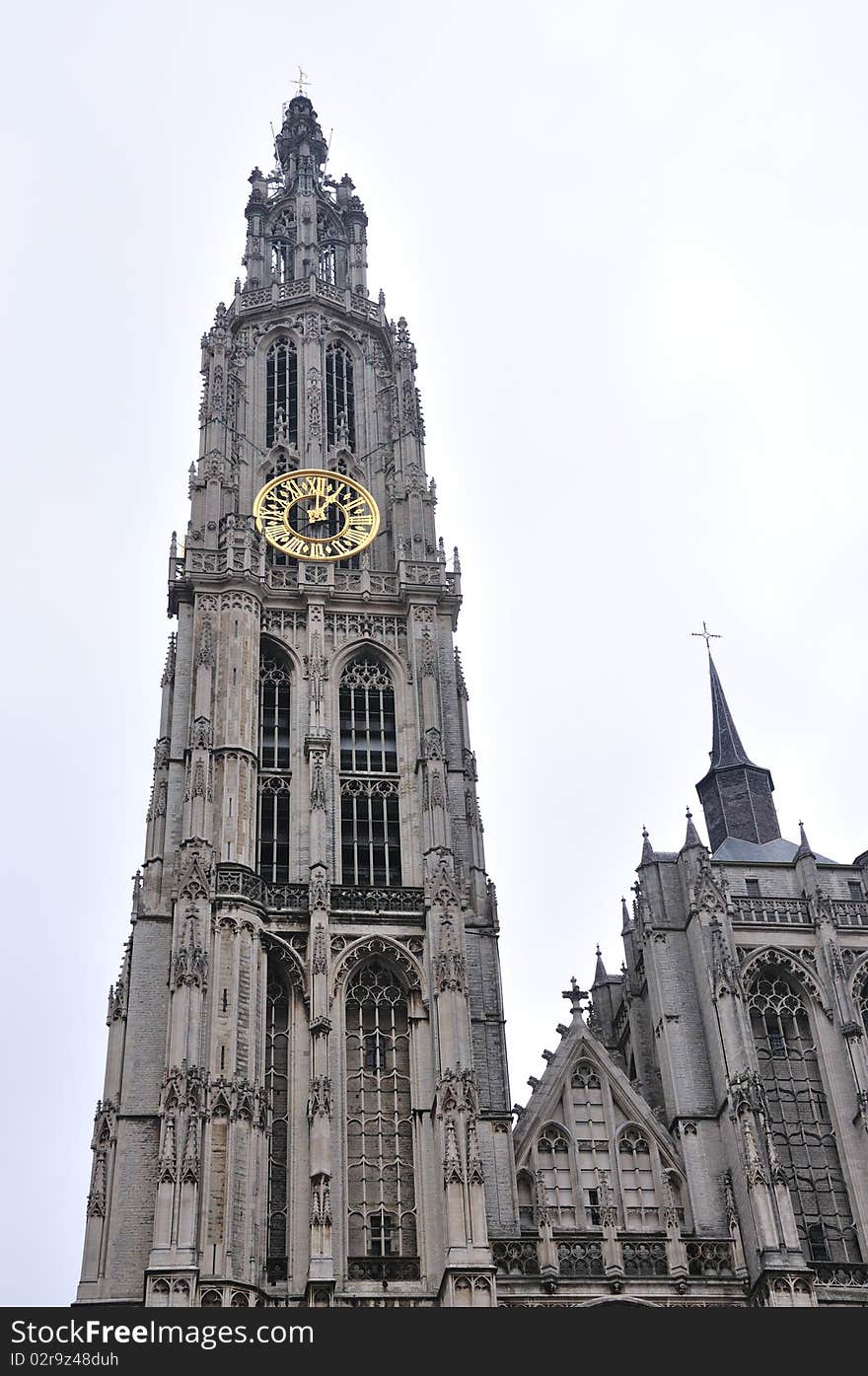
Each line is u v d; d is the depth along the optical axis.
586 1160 82.81
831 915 90.56
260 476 111.75
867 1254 80.00
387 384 119.62
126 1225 76.19
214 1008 80.88
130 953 87.69
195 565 101.38
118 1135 78.94
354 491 110.94
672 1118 84.31
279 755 95.88
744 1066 82.62
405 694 99.44
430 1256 77.19
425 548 106.75
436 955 84.75
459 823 95.00
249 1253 73.94
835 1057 86.38
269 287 123.19
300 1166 79.19
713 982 86.12
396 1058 84.44
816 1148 84.19
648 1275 77.62
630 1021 92.94
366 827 93.88
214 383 114.50
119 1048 83.75
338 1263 76.56
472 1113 78.62
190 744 92.25
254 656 97.69
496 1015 87.19
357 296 124.94
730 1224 79.19
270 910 86.88
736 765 105.31
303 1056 82.81
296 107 144.12
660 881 93.00
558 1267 77.44
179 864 86.50
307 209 130.50
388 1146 81.75
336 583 103.94
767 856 98.62
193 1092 76.19
